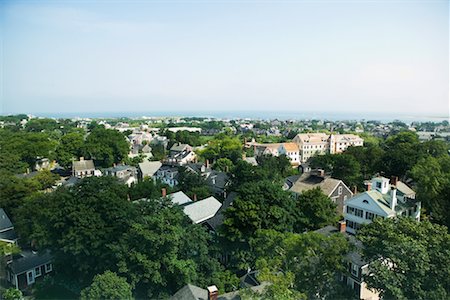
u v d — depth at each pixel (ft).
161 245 82.89
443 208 120.88
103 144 303.89
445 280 60.70
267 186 108.06
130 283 80.48
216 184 202.39
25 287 104.58
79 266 89.81
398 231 68.44
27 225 113.19
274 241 81.87
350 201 127.65
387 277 59.72
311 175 168.25
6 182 148.97
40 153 262.67
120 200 95.45
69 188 107.65
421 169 152.05
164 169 249.75
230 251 101.30
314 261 68.23
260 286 68.23
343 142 421.18
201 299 68.23
